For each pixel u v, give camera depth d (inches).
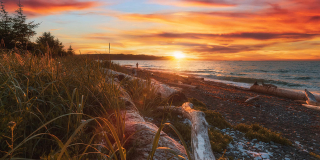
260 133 241.6
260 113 386.3
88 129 109.0
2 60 147.6
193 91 606.9
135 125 119.3
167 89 345.7
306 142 245.4
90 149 85.8
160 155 95.1
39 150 79.5
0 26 861.8
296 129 300.2
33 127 90.9
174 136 188.2
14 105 101.6
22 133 84.0
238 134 240.7
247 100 497.4
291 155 196.5
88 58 223.8
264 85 706.2
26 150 75.3
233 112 379.2
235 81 1270.9
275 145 217.8
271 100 551.2
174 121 221.8
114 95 152.3
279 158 185.0
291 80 1390.3
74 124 93.8
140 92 253.6
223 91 685.9
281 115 381.1
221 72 2345.0
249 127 261.1
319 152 213.3
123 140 100.8
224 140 200.7
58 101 115.1
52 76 128.3
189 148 164.4
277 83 1165.7
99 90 150.1
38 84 119.0
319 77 1626.5
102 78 168.9
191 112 193.9
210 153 111.0
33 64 147.3
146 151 97.7
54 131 94.1
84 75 164.4
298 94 579.2
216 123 262.5
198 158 106.9
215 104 439.2
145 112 216.1
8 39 772.0
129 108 161.9
